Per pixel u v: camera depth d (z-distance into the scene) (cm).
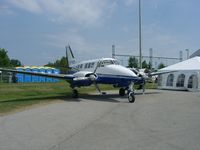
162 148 570
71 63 2541
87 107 1302
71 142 626
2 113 1112
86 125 833
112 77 1712
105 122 883
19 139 658
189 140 635
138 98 1769
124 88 1917
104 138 663
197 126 804
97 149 567
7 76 4878
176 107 1279
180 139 645
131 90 1543
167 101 1566
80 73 1753
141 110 1177
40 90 2656
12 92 2388
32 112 1133
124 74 1650
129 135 692
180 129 761
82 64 2061
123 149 565
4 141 639
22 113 1106
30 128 790
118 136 682
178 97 1830
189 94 2100
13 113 1112
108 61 1783
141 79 1706
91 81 1728
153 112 1111
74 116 1015
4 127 807
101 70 1772
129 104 1425
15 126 822
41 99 1742
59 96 1994
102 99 1728
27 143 620
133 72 1684
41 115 1045
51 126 820
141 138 658
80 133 721
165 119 933
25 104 1438
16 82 4928
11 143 621
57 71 5672
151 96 1917
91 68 1878
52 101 1609
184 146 584
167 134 699
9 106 1348
